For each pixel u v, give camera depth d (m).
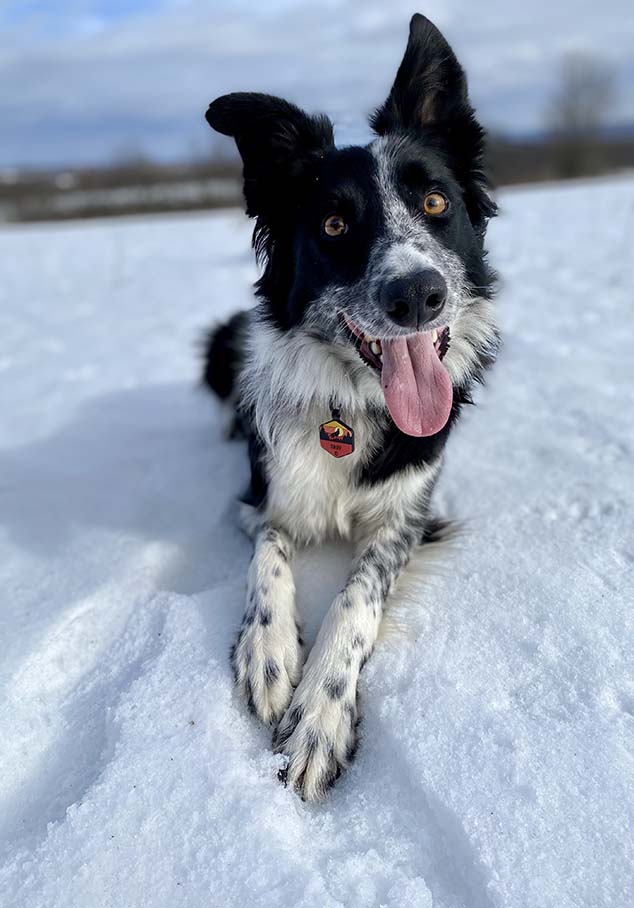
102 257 2.49
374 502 0.58
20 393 1.04
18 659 0.50
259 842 0.37
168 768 0.41
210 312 1.53
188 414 0.92
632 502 0.62
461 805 0.38
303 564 0.59
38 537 0.65
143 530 0.65
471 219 0.61
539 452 0.73
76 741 0.45
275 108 0.57
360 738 0.45
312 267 0.57
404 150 0.56
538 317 1.26
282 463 0.59
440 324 0.52
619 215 2.57
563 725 0.42
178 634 0.51
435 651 0.48
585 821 0.37
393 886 0.35
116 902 0.36
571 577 0.53
